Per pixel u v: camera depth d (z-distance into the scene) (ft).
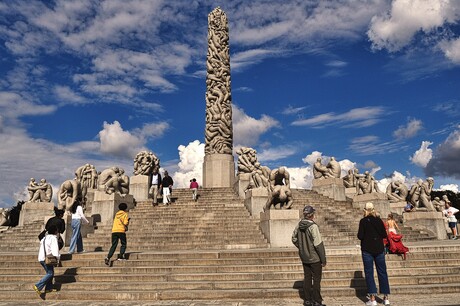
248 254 40.50
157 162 93.35
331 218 68.85
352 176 101.35
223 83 114.62
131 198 75.61
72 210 60.59
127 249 55.57
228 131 111.45
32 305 30.19
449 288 31.86
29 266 41.16
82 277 36.42
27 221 81.82
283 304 28.66
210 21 119.55
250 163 87.92
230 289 32.86
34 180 86.38
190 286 33.55
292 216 56.54
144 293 31.96
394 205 86.84
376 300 29.04
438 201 86.69
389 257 38.63
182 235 59.67
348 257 38.55
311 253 26.55
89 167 96.12
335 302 28.99
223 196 82.84
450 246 41.34
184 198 82.33
